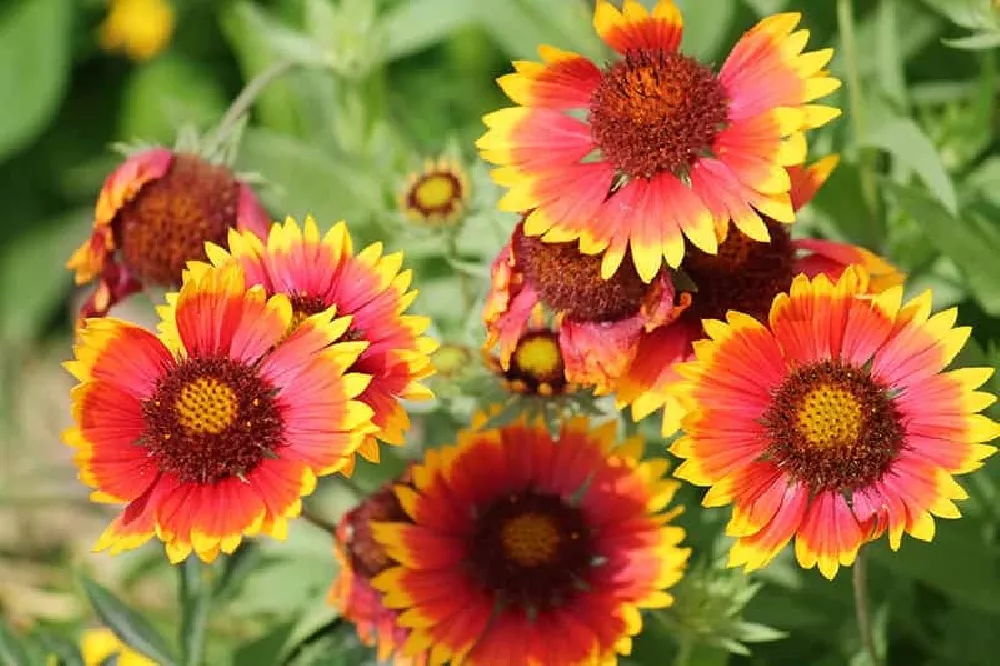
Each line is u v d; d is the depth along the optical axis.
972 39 0.73
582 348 0.68
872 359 0.66
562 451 0.70
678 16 0.67
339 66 0.83
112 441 0.66
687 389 0.65
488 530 0.70
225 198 0.74
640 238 0.66
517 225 0.68
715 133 0.66
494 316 0.68
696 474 0.65
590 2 0.80
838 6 0.86
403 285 0.67
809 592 0.77
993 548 0.75
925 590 0.80
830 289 0.65
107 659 0.77
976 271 0.76
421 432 0.82
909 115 0.81
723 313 0.68
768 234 0.67
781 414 0.65
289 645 0.75
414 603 0.69
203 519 0.65
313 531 0.80
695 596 0.70
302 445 0.65
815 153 0.79
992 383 0.71
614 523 0.70
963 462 0.64
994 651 0.78
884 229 0.80
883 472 0.65
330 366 0.65
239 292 0.66
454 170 0.78
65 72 1.20
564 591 0.69
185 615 0.72
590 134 0.67
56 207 1.22
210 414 0.65
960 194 0.80
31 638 0.78
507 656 0.69
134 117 1.20
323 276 0.67
